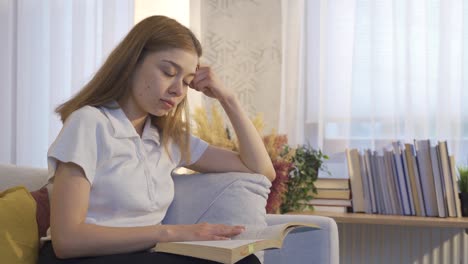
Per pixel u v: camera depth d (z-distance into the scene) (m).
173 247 1.17
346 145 2.46
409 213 2.17
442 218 2.10
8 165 1.64
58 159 1.23
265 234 1.30
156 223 1.42
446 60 2.37
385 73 2.42
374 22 2.40
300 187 2.17
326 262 1.63
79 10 2.72
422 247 2.47
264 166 1.63
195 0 2.59
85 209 1.23
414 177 2.17
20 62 2.79
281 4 2.47
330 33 2.48
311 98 2.50
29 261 1.29
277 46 2.46
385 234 2.50
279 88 2.46
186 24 2.39
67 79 2.79
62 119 1.41
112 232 1.20
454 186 2.14
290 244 1.66
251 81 2.49
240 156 1.65
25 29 2.79
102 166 1.32
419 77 2.41
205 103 2.46
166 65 1.36
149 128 1.48
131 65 1.38
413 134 2.39
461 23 2.38
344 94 2.47
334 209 2.24
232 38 2.51
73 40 2.72
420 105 2.40
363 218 2.09
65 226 1.18
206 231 1.26
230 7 2.51
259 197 1.57
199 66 1.59
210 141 1.87
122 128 1.37
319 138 2.46
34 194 1.48
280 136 1.97
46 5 2.81
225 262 1.09
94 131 1.30
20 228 1.30
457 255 2.44
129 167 1.36
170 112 1.54
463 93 2.39
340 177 2.48
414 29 2.40
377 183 2.21
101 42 2.71
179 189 1.57
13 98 2.81
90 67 2.74
